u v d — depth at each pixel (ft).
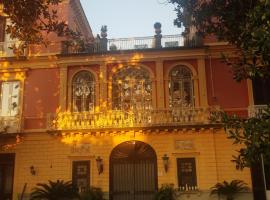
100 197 67.21
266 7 28.71
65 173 71.26
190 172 69.31
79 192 69.82
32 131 73.87
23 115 75.25
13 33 48.88
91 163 71.31
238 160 30.60
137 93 75.20
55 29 50.11
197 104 72.54
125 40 79.05
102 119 72.23
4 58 77.66
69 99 75.41
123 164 71.46
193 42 76.23
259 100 71.87
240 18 37.27
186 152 69.82
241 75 35.73
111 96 75.00
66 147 72.49
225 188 66.08
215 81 73.51
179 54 75.20
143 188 70.13
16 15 47.19
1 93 77.15
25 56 77.30
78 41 56.03
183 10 45.39
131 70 76.38
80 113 73.26
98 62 76.54
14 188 71.61
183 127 69.92
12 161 73.46
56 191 66.85
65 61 77.00
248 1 35.99
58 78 76.79
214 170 68.49
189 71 75.00
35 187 70.90
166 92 74.23
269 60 29.89
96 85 75.66
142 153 71.51
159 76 74.74
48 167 71.97
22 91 76.59
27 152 73.20
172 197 67.00
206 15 42.39
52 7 82.33
